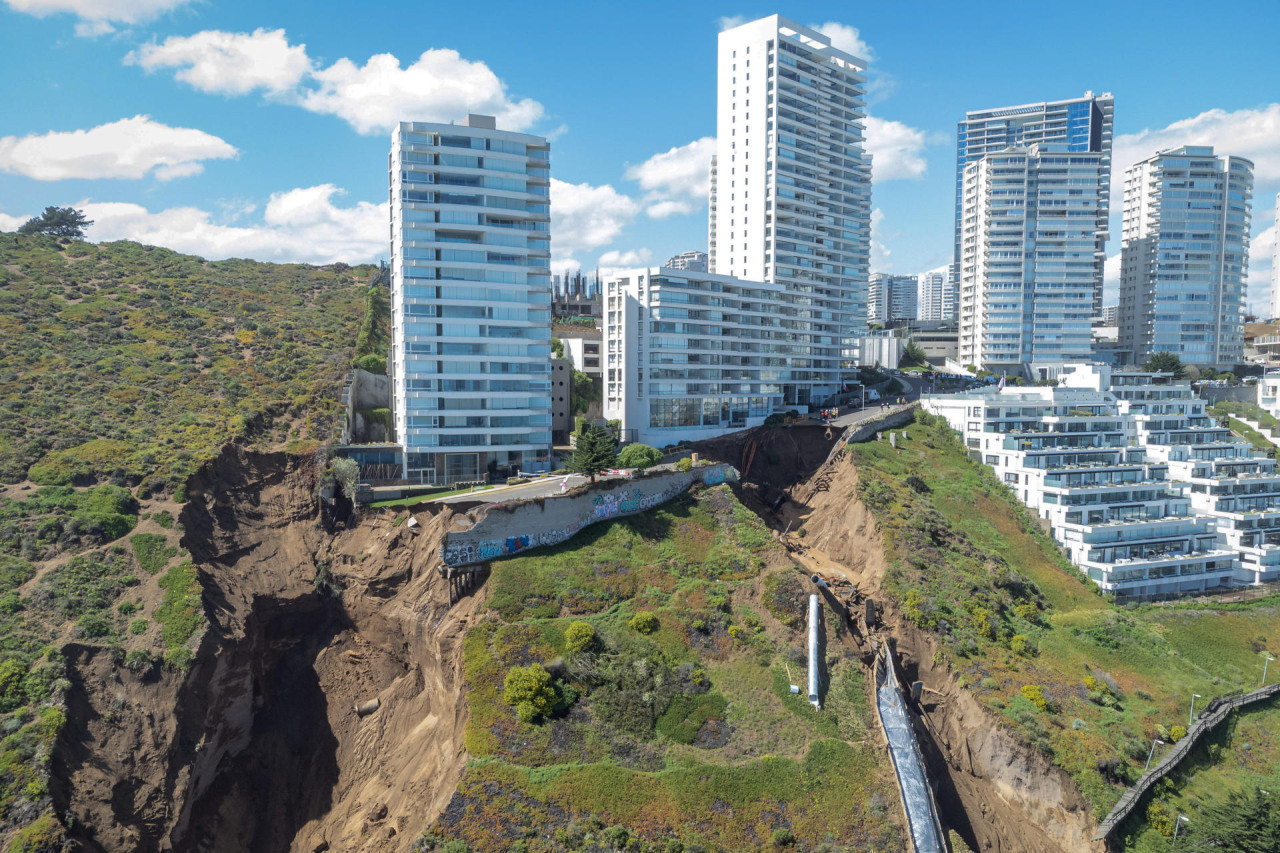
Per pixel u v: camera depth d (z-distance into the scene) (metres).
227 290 125.94
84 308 107.94
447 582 71.81
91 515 70.75
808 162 173.88
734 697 67.69
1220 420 162.25
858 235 187.25
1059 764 72.12
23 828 50.31
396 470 100.25
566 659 66.19
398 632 74.44
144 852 55.81
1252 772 80.25
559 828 54.75
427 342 101.38
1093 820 69.56
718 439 128.38
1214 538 119.19
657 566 78.94
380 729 71.19
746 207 169.75
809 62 172.12
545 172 108.19
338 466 85.44
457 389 103.19
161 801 58.06
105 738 57.94
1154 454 132.38
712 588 77.50
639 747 61.91
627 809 57.16
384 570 76.69
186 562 70.25
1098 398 136.38
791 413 145.75
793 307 162.75
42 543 67.88
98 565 67.62
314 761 71.12
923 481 112.56
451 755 60.53
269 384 100.50
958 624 85.12
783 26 165.62
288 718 73.12
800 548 101.06
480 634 66.75
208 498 78.12
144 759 58.59
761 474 121.88
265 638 74.69
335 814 66.38
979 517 109.12
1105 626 94.31
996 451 123.25
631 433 130.00
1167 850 68.81
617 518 84.25
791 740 65.31
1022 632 88.88
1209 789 75.81
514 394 105.88
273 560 77.88
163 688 61.91
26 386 87.44
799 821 59.56
